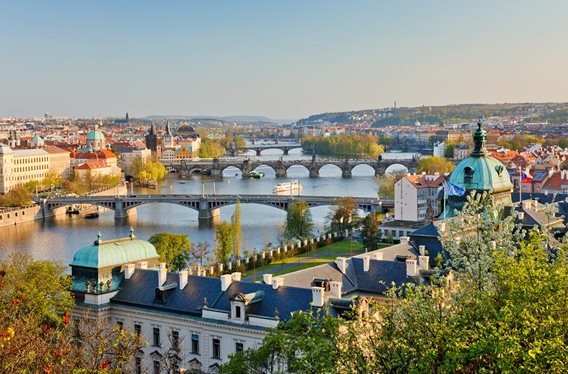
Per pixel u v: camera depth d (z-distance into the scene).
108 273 161.88
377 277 162.50
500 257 77.31
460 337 68.38
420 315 73.69
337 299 137.00
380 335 76.38
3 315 82.00
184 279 155.38
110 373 78.12
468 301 75.94
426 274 156.62
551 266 74.00
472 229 91.00
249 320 140.75
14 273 143.75
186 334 148.50
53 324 141.00
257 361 96.44
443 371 66.31
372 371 74.06
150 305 154.75
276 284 144.75
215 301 148.50
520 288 71.88
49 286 148.00
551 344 63.62
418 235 188.75
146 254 172.25
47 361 67.62
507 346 63.94
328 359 76.50
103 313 157.12
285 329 96.44
